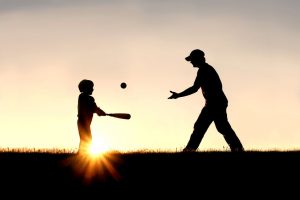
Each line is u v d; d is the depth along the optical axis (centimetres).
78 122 2059
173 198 1560
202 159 1891
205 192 1605
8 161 1880
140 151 2091
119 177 1716
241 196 1577
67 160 1895
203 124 2228
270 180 1692
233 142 2219
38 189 1619
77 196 1576
